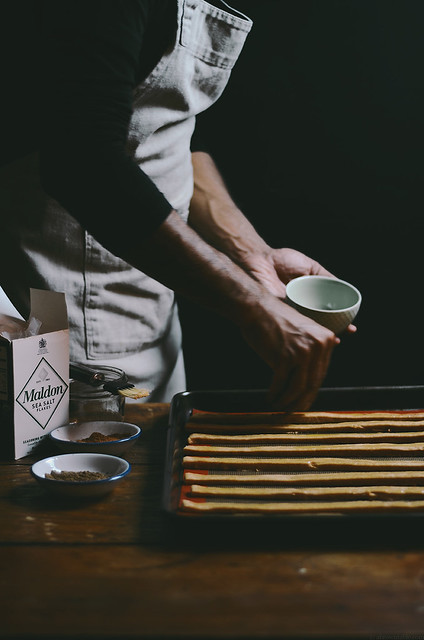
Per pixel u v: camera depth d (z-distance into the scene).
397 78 2.48
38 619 0.73
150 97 1.52
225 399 1.38
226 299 1.17
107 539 0.91
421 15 2.39
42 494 1.05
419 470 1.10
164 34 1.39
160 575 0.82
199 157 1.98
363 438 1.24
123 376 1.31
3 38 1.31
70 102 1.10
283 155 2.62
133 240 1.13
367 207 2.65
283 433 1.27
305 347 1.16
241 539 0.89
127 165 1.12
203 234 1.89
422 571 0.83
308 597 0.77
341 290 1.51
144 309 1.76
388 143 2.56
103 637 0.70
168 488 0.97
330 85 2.51
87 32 1.08
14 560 0.86
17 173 1.54
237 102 2.57
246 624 0.72
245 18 1.71
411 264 2.71
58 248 1.61
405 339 2.80
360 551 0.87
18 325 1.25
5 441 1.18
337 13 2.42
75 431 1.23
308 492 1.01
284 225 2.70
